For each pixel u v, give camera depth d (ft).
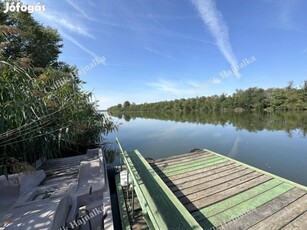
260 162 19.07
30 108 8.66
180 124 55.83
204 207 8.39
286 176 15.48
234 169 12.69
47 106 10.55
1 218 6.01
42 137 11.52
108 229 6.17
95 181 9.52
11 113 7.88
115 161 19.22
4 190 8.30
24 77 8.27
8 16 25.31
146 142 30.32
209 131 39.68
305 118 60.70
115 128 29.32
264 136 32.45
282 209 7.98
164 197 7.84
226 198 9.06
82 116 15.52
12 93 7.74
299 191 9.43
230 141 29.30
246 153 22.35
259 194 9.31
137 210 8.75
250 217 7.54
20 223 5.49
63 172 11.60
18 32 6.89
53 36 34.42
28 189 8.82
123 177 11.14
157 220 5.16
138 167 11.89
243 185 10.32
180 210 6.82
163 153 23.80
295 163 18.60
